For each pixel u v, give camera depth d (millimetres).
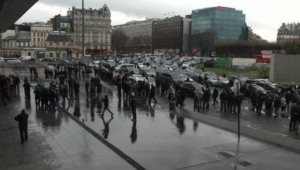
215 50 129750
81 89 36219
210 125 20031
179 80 38812
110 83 40094
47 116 22484
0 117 21891
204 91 26438
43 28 142875
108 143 16141
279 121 22078
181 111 23828
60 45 131250
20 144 16016
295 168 12914
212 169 12852
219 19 171625
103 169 12898
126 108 25359
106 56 134125
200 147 15586
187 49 186500
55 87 25688
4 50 139875
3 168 12875
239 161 13719
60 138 17141
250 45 118625
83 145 15977
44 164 13352
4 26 43219
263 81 38469
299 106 19078
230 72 67000
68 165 13266
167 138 17078
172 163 13445
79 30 159125
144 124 20141
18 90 33062
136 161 13609
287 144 15672
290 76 51562
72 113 23188
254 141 16578
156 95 33156
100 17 164125
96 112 23672
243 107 27531
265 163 13477
